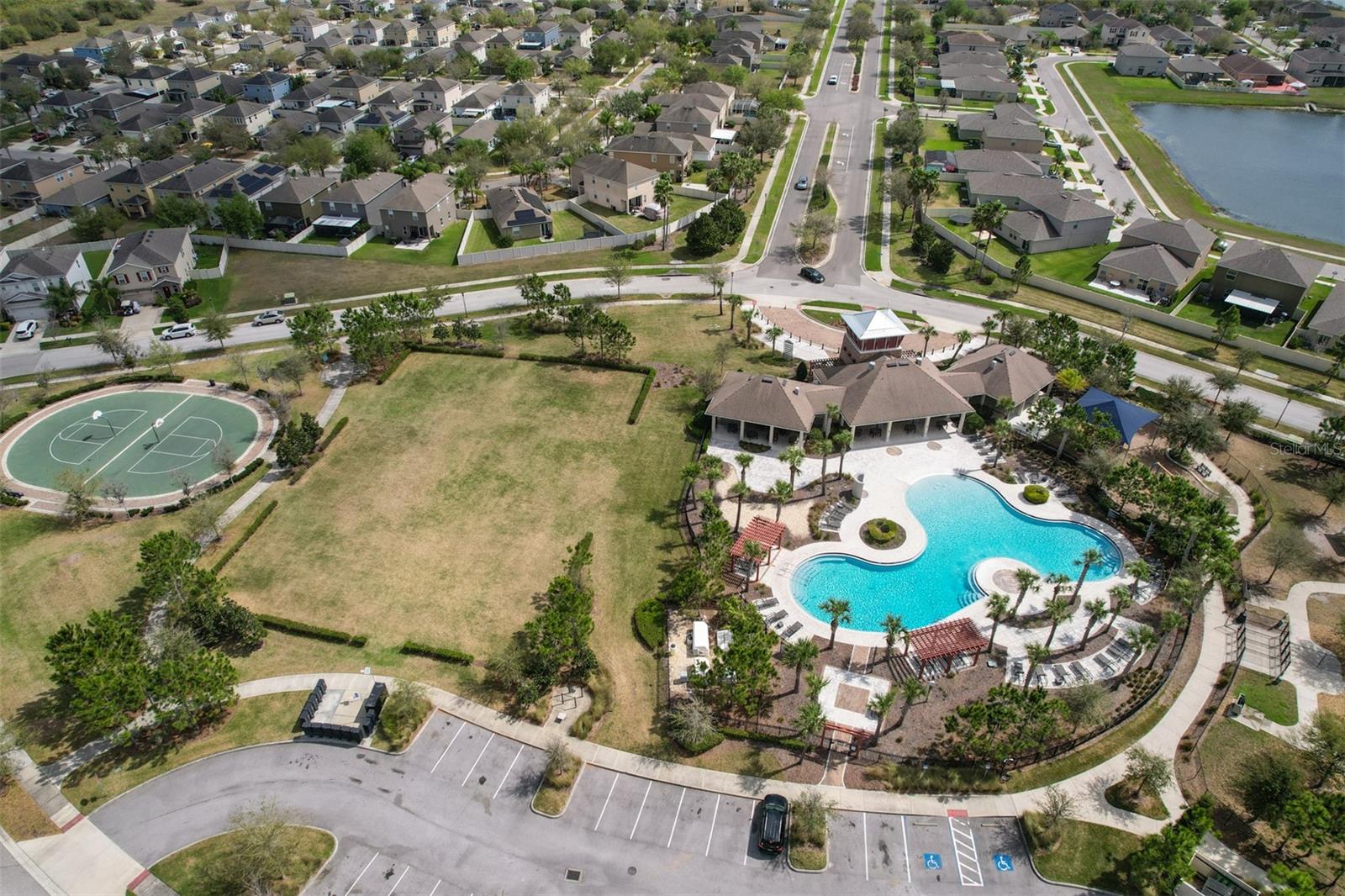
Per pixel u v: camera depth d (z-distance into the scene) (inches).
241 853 2197.3
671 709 2640.3
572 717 2642.7
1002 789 2393.0
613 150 7175.2
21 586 3152.1
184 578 2893.7
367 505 3535.9
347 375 4493.1
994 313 5137.8
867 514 3425.2
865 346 4099.4
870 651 2834.6
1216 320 4891.7
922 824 2314.2
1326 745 2373.3
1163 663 2768.2
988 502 3516.2
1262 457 3779.5
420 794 2420.0
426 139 7790.4
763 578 3120.1
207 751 2544.3
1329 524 3366.1
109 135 7672.2
